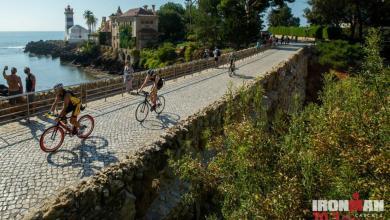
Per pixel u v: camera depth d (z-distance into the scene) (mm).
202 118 11820
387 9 55531
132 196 7395
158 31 93250
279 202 4305
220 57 30062
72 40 152125
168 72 21703
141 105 12359
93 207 6496
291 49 46844
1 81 61812
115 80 16797
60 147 9250
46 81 67562
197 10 67375
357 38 60469
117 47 97562
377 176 4258
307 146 5145
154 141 9273
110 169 7402
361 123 4852
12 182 7137
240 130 5453
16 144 9289
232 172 5559
